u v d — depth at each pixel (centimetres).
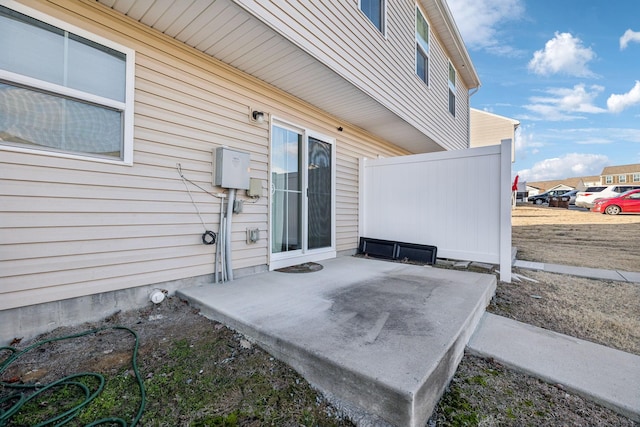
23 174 216
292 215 457
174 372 184
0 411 150
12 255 212
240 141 369
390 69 509
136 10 260
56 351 205
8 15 210
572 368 201
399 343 189
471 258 461
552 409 169
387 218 566
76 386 170
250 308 254
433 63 716
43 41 224
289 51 326
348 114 527
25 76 216
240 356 203
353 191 590
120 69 265
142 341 221
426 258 500
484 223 450
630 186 1484
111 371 184
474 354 225
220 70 346
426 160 514
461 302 272
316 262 479
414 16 608
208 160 335
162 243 296
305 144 470
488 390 183
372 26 454
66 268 236
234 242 364
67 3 235
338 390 165
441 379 174
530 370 200
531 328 268
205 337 227
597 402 173
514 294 373
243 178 354
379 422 148
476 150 459
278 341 199
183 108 311
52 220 229
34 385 168
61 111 234
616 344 247
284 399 166
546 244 771
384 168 571
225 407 158
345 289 314
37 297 223
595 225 1023
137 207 277
